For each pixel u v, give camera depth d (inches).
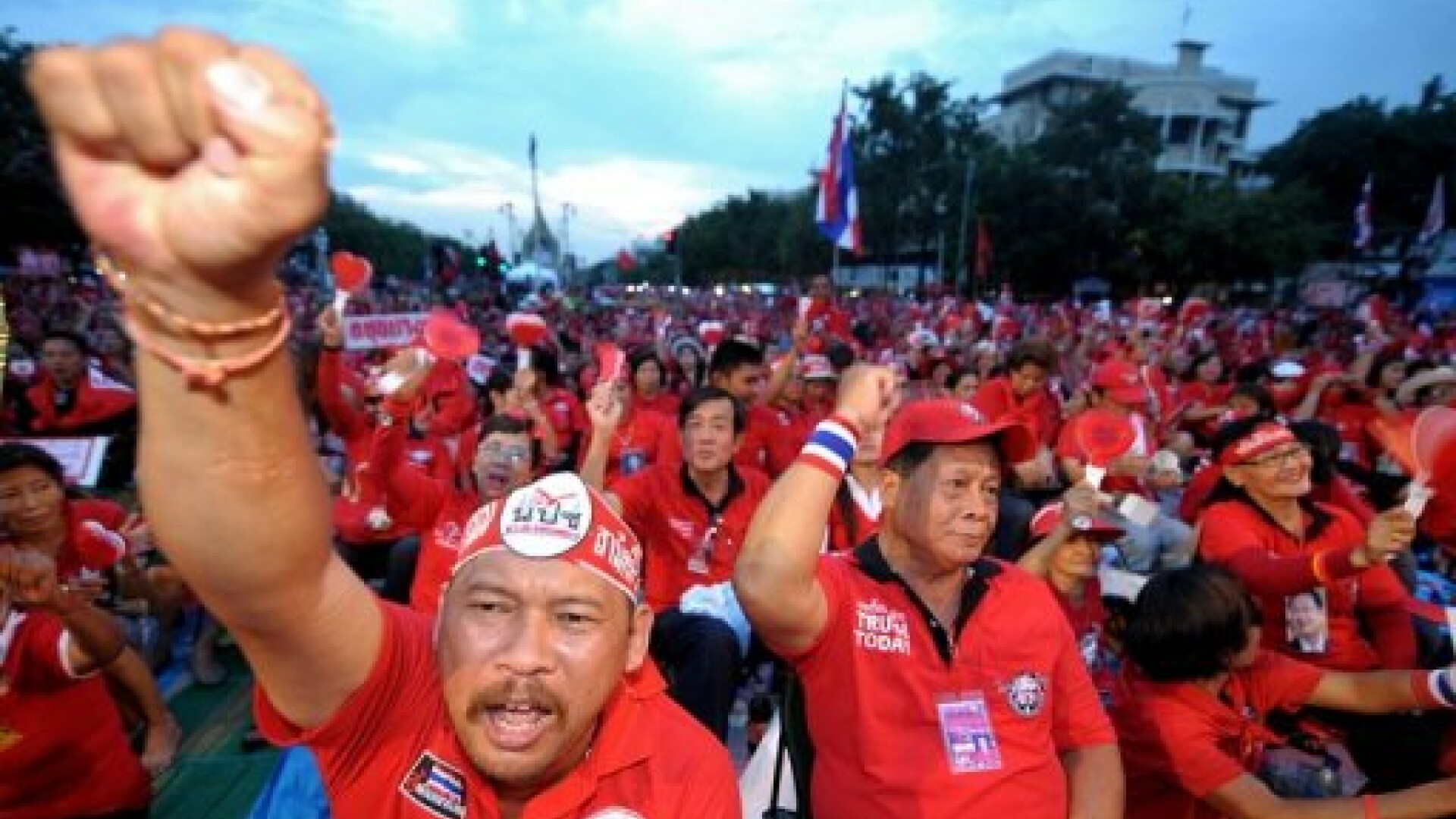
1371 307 613.9
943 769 78.0
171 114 26.9
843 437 73.0
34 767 103.1
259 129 26.6
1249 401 284.5
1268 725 133.0
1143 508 121.6
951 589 87.2
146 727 139.2
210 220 28.1
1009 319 586.9
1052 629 86.7
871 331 754.8
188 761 164.6
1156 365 412.5
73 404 278.7
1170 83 2662.4
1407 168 1870.1
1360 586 139.0
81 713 107.2
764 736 112.5
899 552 88.0
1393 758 126.1
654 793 57.5
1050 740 84.0
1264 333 801.6
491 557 53.7
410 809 54.6
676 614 141.5
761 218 2908.5
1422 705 99.4
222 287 31.3
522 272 2603.3
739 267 3031.5
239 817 147.5
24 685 101.2
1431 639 152.2
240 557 38.4
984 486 82.2
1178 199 1692.9
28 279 910.4
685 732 61.7
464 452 212.5
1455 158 1833.2
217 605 41.4
